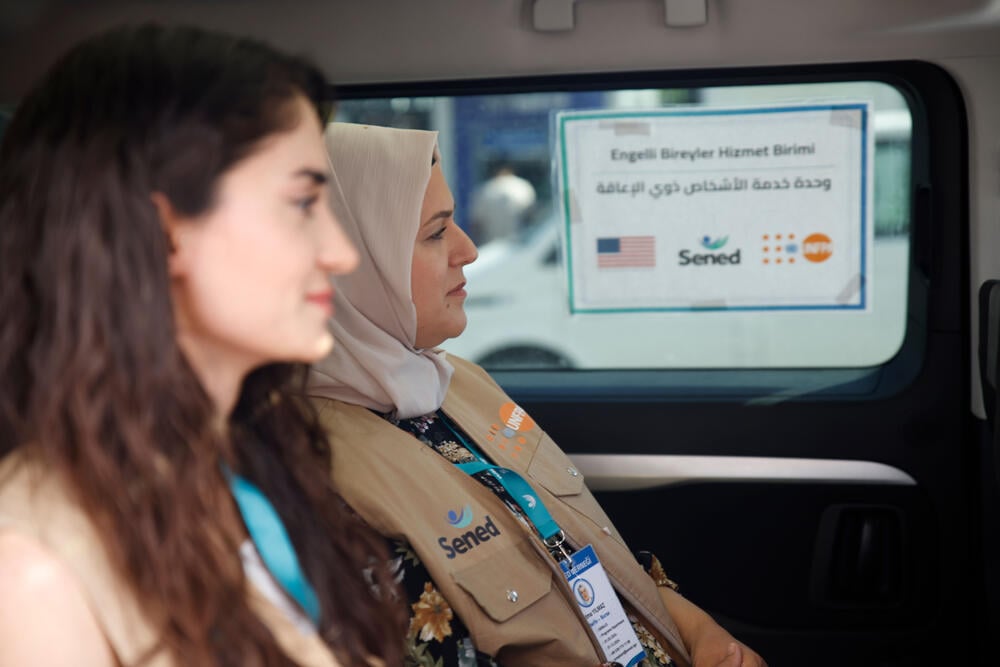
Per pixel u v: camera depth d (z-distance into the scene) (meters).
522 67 2.36
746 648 1.92
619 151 2.48
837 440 2.48
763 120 2.43
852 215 2.46
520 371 2.64
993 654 2.45
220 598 0.86
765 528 2.51
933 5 2.28
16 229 0.83
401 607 1.30
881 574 2.50
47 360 0.81
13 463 0.85
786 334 2.54
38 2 2.27
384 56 2.35
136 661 0.83
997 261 2.38
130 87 0.83
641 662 1.72
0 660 0.78
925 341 2.45
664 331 2.56
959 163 2.37
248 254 0.85
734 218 2.49
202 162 0.83
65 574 0.81
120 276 0.81
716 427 2.50
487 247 2.88
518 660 1.58
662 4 2.32
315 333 0.90
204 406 0.86
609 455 2.54
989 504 2.42
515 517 1.64
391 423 1.68
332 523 1.11
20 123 0.87
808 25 2.30
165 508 0.83
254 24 2.33
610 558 1.81
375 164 1.64
